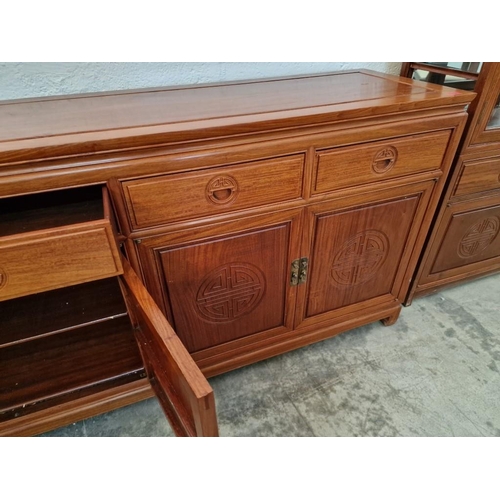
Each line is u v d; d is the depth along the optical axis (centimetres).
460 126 88
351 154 80
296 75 110
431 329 130
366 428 98
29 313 87
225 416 101
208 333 97
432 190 98
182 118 69
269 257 89
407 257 112
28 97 92
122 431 98
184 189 69
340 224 92
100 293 93
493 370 115
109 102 84
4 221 61
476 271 144
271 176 75
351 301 114
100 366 96
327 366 116
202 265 82
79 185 61
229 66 105
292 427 99
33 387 91
